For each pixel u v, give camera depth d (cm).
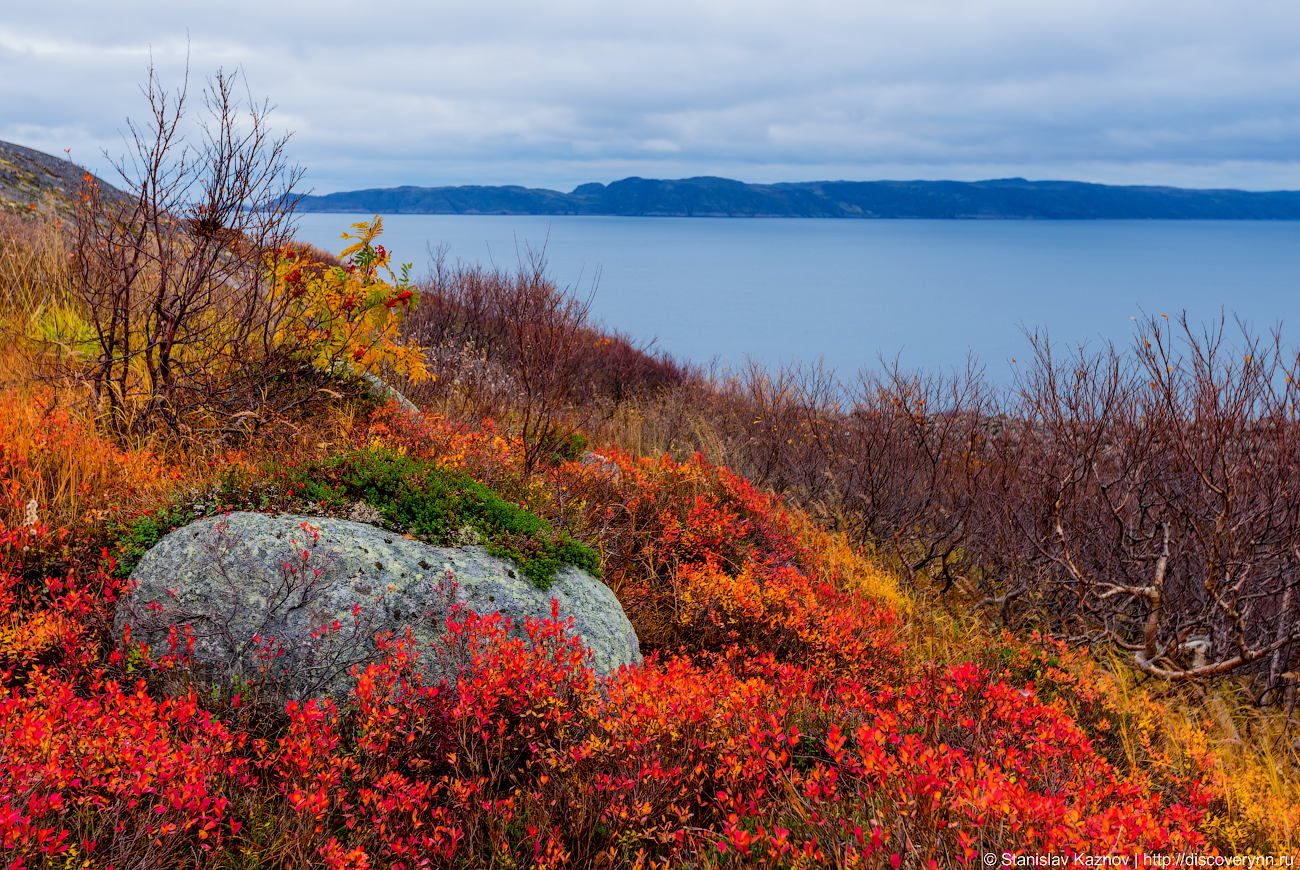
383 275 552
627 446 783
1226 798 324
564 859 224
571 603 371
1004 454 645
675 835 243
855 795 266
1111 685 451
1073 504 557
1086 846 209
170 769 219
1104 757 352
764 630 422
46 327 589
